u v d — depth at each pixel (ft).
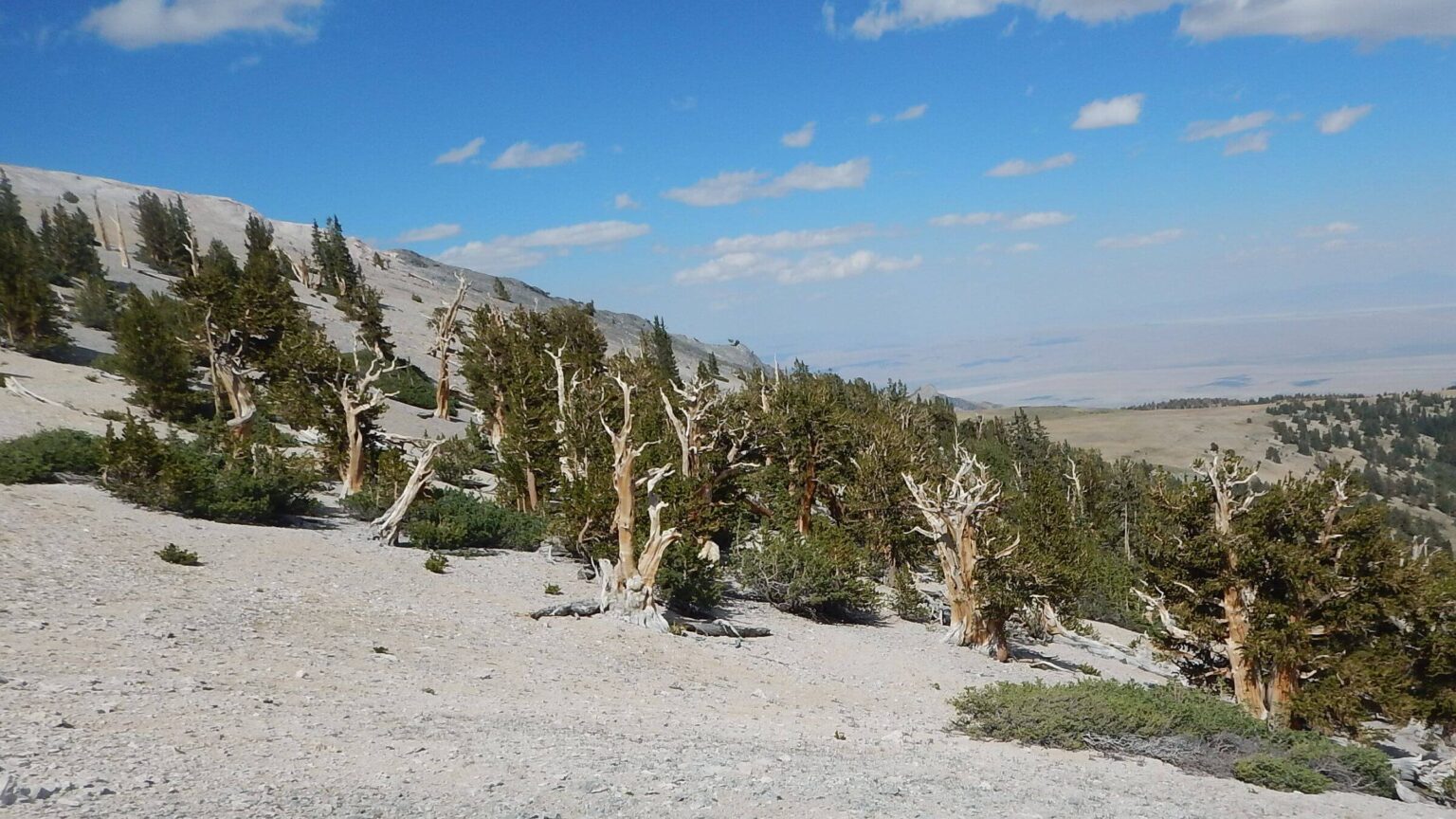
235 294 134.21
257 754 27.73
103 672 35.12
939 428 282.56
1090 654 111.86
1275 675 74.28
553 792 27.63
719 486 123.13
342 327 232.73
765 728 47.14
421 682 44.96
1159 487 87.15
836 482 137.28
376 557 79.92
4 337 150.00
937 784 35.73
